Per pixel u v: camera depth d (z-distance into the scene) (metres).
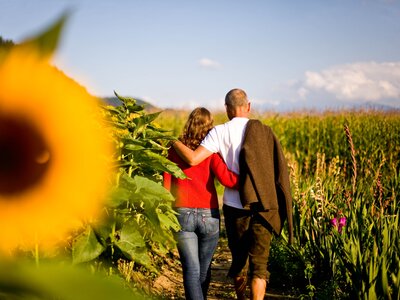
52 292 0.21
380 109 14.65
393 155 11.57
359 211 4.15
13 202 0.26
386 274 2.96
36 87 0.25
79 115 0.26
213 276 4.85
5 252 0.24
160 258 4.88
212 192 3.42
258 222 3.42
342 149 12.76
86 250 1.73
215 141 3.40
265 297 4.11
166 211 3.15
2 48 0.22
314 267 4.16
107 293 0.21
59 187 0.27
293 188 5.47
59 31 0.21
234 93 3.52
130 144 2.44
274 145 3.53
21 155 0.26
